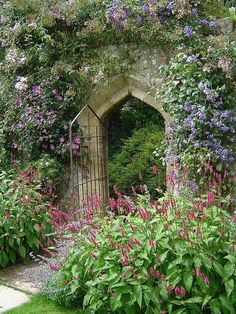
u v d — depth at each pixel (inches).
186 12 180.1
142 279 121.8
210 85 169.8
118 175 311.3
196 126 171.2
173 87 176.6
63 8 210.5
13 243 179.5
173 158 179.8
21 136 225.5
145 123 342.3
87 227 144.3
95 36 205.9
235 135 172.2
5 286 159.5
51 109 216.8
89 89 212.5
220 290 121.9
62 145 216.4
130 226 128.6
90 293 130.4
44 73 218.5
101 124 215.3
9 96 229.1
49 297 145.3
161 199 137.9
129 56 198.7
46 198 212.7
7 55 221.8
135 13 191.6
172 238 123.0
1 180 208.4
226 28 178.1
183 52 178.1
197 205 134.7
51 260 162.2
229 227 126.0
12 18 227.8
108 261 128.0
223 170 175.5
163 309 119.4
